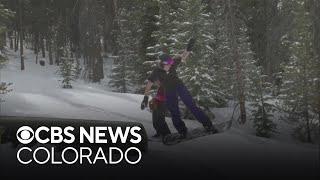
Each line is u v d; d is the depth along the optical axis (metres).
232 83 14.70
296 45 11.80
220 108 14.79
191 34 14.65
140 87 23.17
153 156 7.47
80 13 28.27
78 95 17.80
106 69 36.06
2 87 14.27
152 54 19.64
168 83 8.82
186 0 15.77
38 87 24.17
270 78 14.08
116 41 30.36
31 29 42.88
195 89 13.98
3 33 15.23
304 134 11.33
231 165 6.95
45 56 46.28
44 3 39.78
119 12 29.08
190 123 12.30
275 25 14.10
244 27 15.66
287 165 6.96
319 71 11.48
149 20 21.98
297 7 12.31
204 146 8.37
